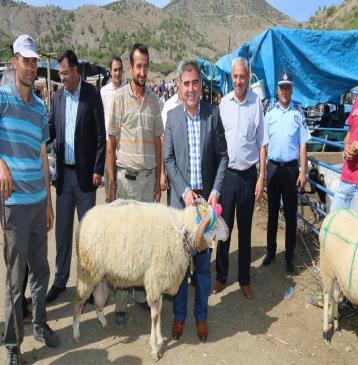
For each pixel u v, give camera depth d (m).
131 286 3.73
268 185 5.32
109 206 3.67
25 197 3.27
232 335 4.03
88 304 4.46
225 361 3.65
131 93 4.09
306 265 5.52
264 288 4.96
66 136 4.29
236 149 4.46
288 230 5.24
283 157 5.14
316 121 11.34
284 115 5.14
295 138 5.15
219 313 4.41
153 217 3.55
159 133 4.32
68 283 4.89
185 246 3.56
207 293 3.90
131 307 4.47
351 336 4.04
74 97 4.25
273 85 7.40
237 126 4.45
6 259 3.14
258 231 6.81
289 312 4.45
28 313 4.12
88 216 3.56
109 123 4.16
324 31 7.23
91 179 4.38
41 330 3.71
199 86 3.71
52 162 5.02
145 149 4.21
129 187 4.25
